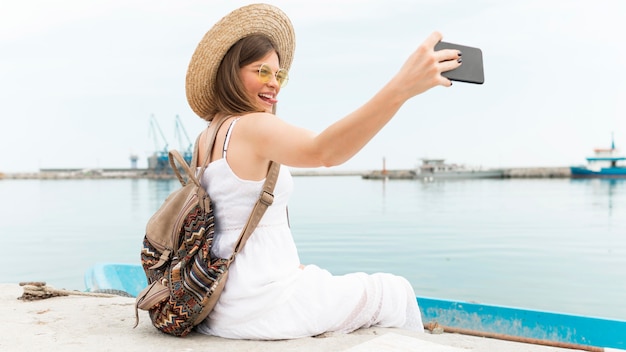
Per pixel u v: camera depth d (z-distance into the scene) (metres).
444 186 56.53
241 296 2.04
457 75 1.65
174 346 2.01
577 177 74.62
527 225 19.25
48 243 14.72
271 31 2.21
